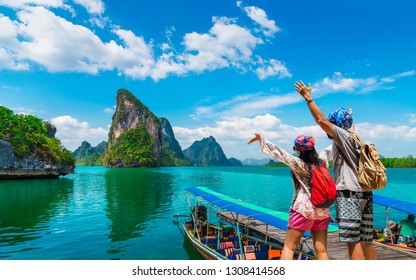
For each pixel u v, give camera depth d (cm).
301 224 342
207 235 1418
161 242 1509
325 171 335
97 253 1331
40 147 6644
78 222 2012
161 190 4269
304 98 331
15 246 1434
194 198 3331
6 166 5797
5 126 6353
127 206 2722
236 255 1077
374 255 325
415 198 3300
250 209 1190
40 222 2002
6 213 2338
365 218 321
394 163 15725
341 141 319
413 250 1081
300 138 352
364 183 304
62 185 4984
